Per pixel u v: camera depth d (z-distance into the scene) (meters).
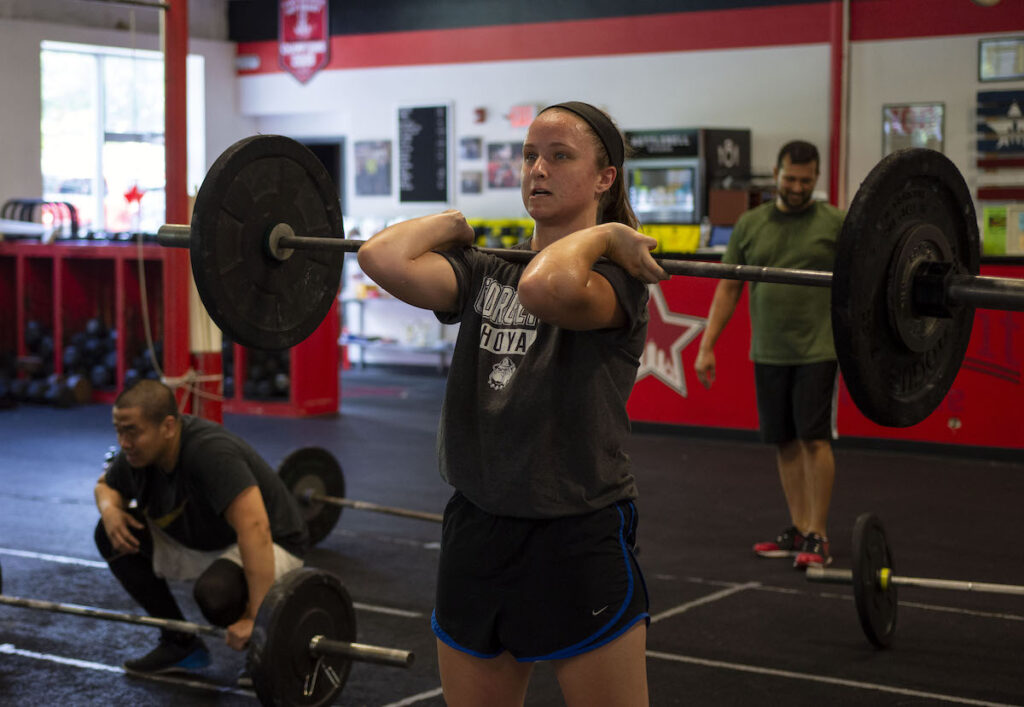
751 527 5.84
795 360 4.96
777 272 2.06
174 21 6.52
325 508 5.30
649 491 6.73
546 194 2.02
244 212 2.43
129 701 3.49
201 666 3.77
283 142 2.49
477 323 2.06
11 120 12.03
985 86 9.78
